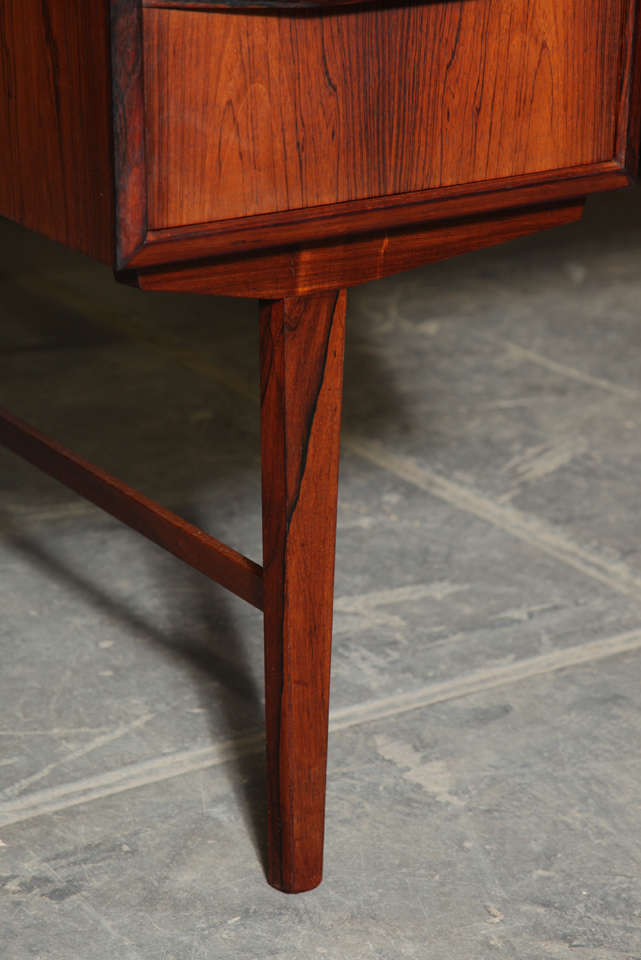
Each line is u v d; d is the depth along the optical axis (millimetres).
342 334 1054
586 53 1073
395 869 1207
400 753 1380
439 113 1019
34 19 974
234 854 1229
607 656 1568
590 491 1979
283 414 1050
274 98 945
